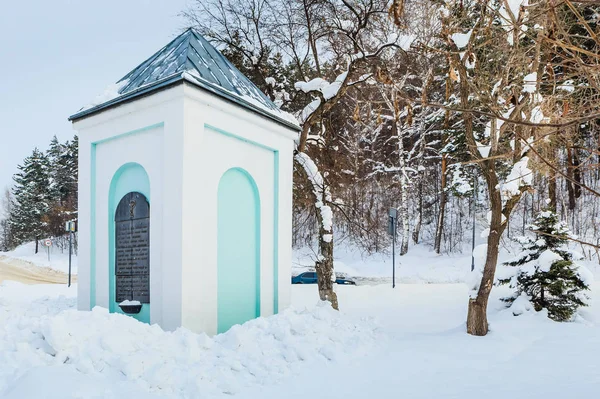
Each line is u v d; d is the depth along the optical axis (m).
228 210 7.36
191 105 6.41
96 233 7.57
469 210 30.41
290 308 7.04
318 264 10.81
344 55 14.09
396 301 11.90
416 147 31.95
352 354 5.88
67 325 4.45
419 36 10.00
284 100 14.45
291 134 8.63
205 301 6.50
